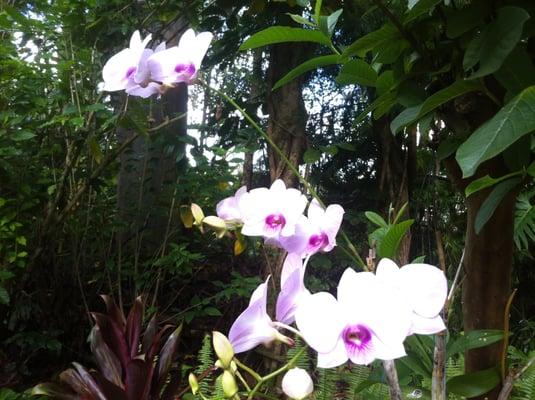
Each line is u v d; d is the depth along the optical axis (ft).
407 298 1.76
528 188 4.90
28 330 10.16
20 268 9.70
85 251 11.09
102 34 10.05
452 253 9.02
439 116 3.02
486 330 2.72
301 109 10.30
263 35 2.95
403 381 3.28
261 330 1.93
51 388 5.31
